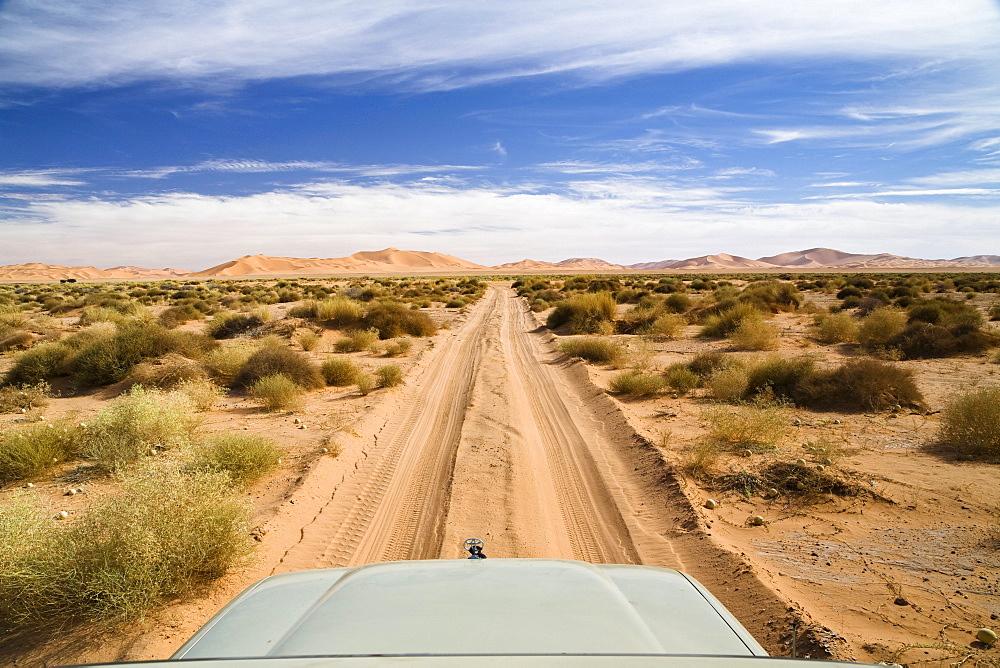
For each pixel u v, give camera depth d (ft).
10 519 17.78
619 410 41.34
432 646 6.98
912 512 24.35
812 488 26.71
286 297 182.50
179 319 117.80
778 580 18.72
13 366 58.90
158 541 16.98
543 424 39.73
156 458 29.50
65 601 16.21
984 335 66.13
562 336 91.66
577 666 5.99
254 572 19.02
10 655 14.83
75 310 147.74
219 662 6.31
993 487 26.76
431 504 25.61
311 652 6.96
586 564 10.46
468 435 36.06
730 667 6.08
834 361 62.08
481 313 138.92
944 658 14.49
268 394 45.62
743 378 47.52
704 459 29.17
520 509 24.66
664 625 8.44
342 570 10.84
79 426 34.76
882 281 231.09
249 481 27.45
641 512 24.80
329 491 27.17
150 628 15.72
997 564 19.84
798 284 216.33
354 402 47.03
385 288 234.79
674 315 98.58
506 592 8.70
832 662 6.36
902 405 42.75
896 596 17.79
